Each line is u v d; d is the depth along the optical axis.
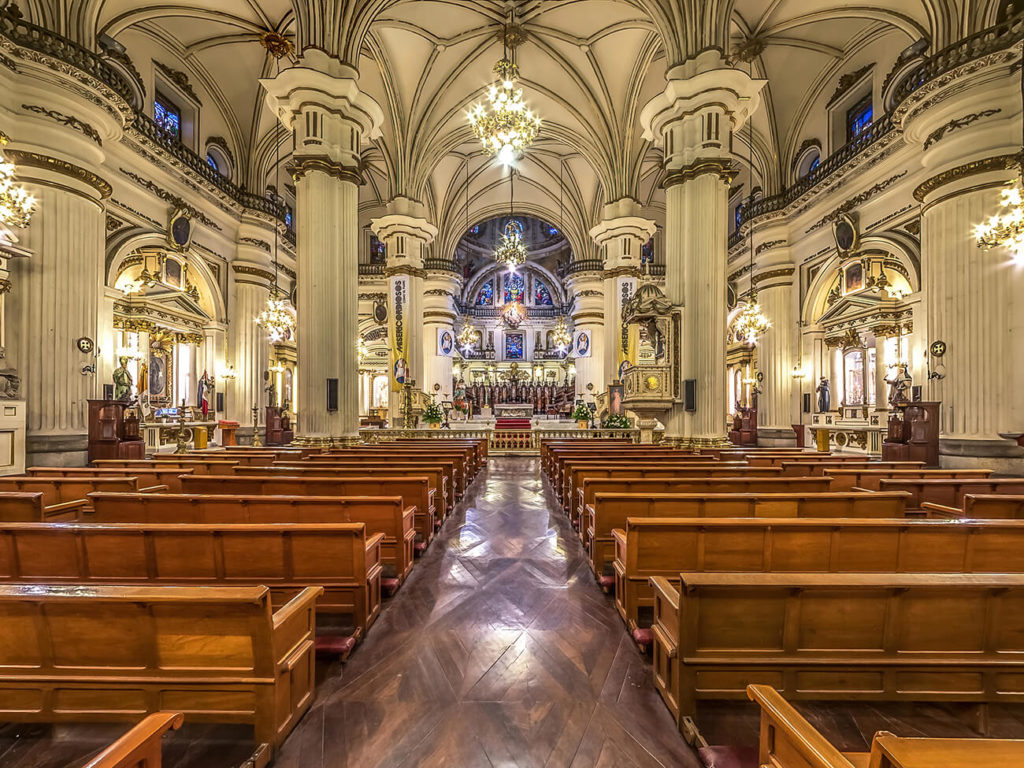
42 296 9.62
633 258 18.98
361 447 10.80
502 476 11.61
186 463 7.78
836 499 4.68
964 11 10.34
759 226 18.11
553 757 2.42
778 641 2.62
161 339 15.27
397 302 19.19
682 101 11.54
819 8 13.26
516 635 3.67
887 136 12.80
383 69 16.84
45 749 2.40
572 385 36.47
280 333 16.33
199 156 15.48
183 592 2.29
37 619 2.40
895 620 2.59
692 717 2.60
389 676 3.13
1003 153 9.55
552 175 25.27
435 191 24.83
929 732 2.54
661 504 4.72
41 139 9.59
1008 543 3.57
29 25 9.30
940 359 10.48
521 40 15.99
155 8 12.38
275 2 13.56
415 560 5.38
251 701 2.40
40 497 4.59
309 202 11.47
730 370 22.55
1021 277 9.48
